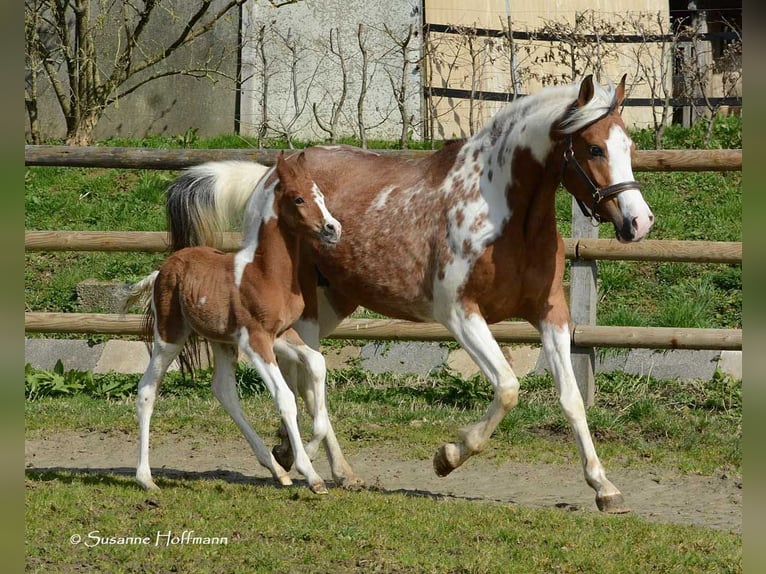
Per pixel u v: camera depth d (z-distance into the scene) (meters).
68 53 18.91
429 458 10.52
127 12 20.41
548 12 20.80
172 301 8.94
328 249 9.41
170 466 10.28
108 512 8.32
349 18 19.98
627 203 8.12
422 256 9.01
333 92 20.06
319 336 10.05
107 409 12.27
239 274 8.68
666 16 21.19
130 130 20.52
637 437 11.13
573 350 12.02
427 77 19.92
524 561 7.37
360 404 12.37
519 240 8.63
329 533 7.86
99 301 14.54
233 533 7.91
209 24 18.97
